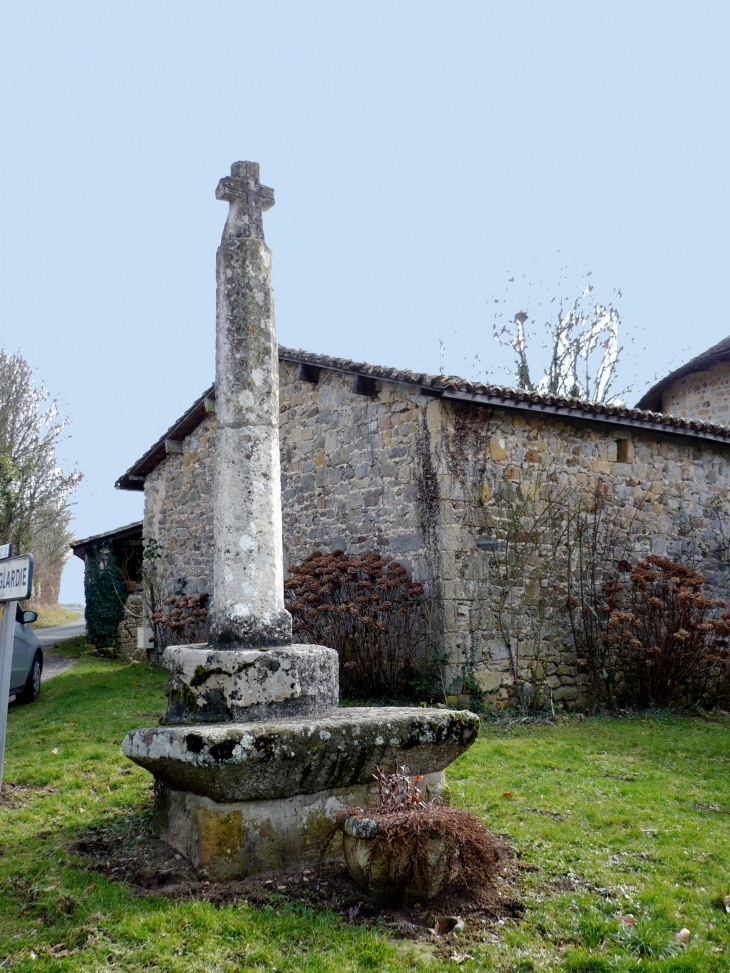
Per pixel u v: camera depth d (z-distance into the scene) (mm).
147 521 15773
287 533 11703
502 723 8438
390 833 3717
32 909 3602
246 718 4293
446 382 8711
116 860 4223
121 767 6098
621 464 10461
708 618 10828
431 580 9031
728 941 3586
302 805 4129
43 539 26094
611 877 4238
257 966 3223
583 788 5875
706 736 8086
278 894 3777
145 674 12898
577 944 3549
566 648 9617
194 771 3797
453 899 3838
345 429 10695
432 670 8844
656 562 10086
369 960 3295
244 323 4871
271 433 4852
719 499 11453
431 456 9172
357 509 10336
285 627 4680
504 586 9219
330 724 4098
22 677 9516
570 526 9844
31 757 6484
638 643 9375
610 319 24750
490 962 3340
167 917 3518
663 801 5613
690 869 4355
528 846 4641
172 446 14766
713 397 15555
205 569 13789
